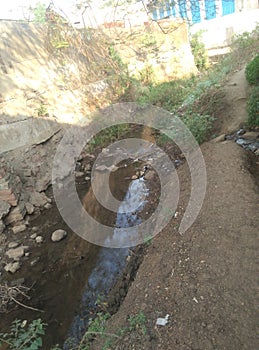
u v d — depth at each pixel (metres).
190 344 2.23
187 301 2.59
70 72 8.08
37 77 6.91
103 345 2.66
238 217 3.29
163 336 2.40
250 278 2.58
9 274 4.16
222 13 12.27
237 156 4.41
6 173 5.00
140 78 10.45
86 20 8.91
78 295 3.66
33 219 5.29
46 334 3.22
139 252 3.97
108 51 9.62
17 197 5.14
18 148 5.77
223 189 3.81
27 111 6.21
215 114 5.93
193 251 3.10
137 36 10.27
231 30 12.16
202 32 12.04
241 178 3.91
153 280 3.07
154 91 9.49
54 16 7.30
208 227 3.31
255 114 4.92
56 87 7.39
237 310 2.36
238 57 8.84
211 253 2.96
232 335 2.19
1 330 3.33
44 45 7.54
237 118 5.48
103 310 3.34
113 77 9.30
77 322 3.30
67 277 3.98
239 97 6.00
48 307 3.57
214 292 2.56
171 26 10.60
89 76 8.71
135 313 2.79
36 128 6.24
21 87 6.35
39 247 4.61
